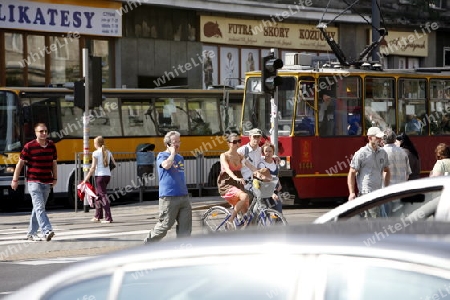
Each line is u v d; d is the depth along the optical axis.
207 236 6.49
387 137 25.31
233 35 59.62
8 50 49.09
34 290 6.50
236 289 5.94
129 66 54.41
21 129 41.00
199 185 46.09
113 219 35.19
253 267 5.99
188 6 56.09
